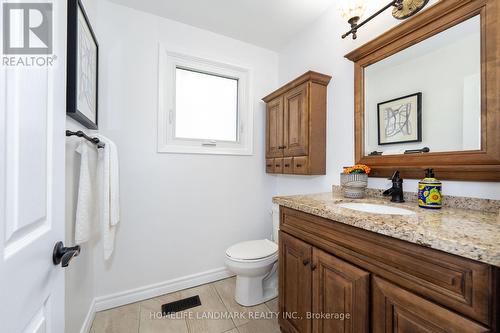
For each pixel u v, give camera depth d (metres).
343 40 1.57
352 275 0.85
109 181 1.33
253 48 2.20
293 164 1.78
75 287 1.17
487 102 0.88
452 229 0.66
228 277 2.06
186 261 1.90
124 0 1.60
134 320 1.47
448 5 0.97
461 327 0.56
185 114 1.97
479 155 0.90
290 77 2.14
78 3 1.02
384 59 1.27
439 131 1.04
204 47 1.95
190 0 1.60
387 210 1.09
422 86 1.10
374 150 1.34
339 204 1.18
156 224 1.78
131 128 1.68
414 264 0.66
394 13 1.22
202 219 1.97
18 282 0.43
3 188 0.40
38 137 0.52
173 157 1.85
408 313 0.67
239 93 2.20
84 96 1.15
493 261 0.49
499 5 0.85
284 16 1.78
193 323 1.44
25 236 0.47
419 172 1.12
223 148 2.08
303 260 1.10
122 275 1.65
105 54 1.59
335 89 1.62
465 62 0.95
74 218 1.14
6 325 0.39
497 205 0.87
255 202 2.23
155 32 1.76
